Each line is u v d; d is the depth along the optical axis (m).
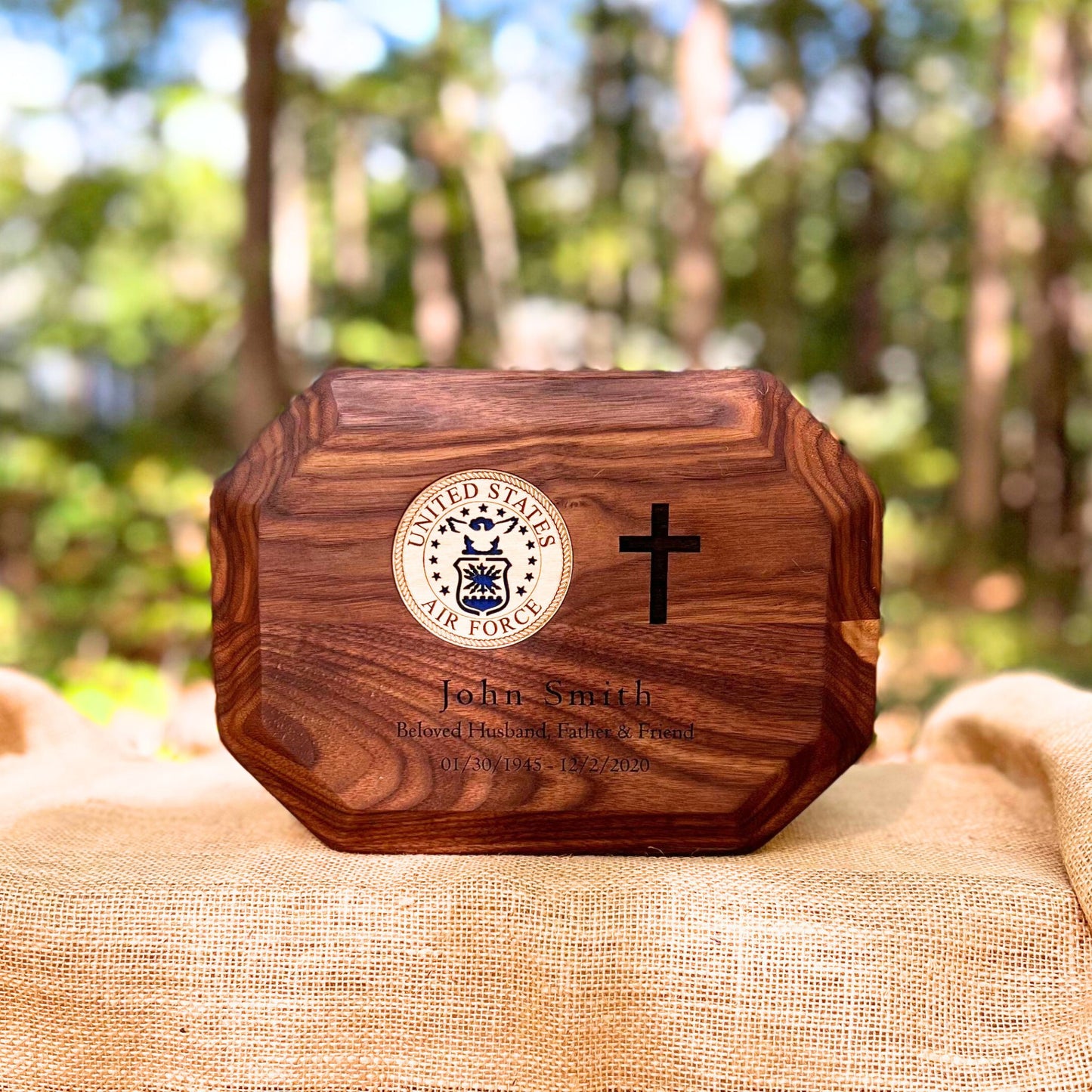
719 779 0.58
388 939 0.54
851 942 0.54
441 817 0.58
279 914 0.54
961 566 3.35
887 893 0.55
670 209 4.37
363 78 3.23
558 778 0.58
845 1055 0.53
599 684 0.58
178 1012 0.54
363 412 0.57
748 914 0.54
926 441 3.92
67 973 0.54
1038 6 3.18
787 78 4.12
